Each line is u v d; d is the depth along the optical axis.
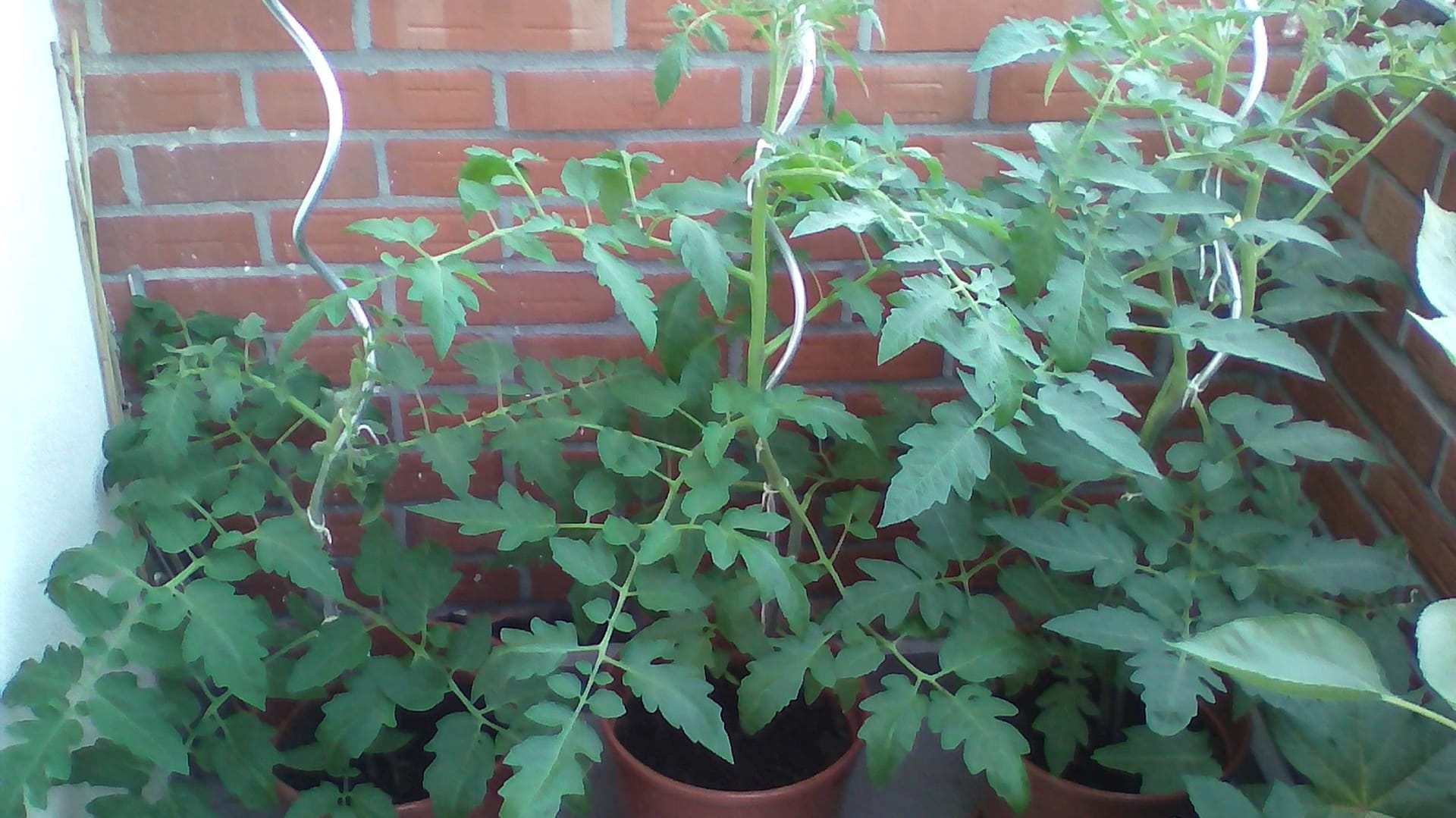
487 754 1.17
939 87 1.41
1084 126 1.33
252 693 1.06
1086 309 1.06
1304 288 1.29
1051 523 1.22
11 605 1.11
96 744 1.12
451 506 1.17
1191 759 1.18
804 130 1.42
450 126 1.37
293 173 1.37
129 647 1.06
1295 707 1.05
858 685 1.33
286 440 1.46
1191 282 1.35
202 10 1.27
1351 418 1.43
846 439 1.39
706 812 1.25
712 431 1.13
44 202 1.22
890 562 1.37
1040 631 1.35
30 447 1.15
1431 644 0.80
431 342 1.48
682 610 1.21
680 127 1.40
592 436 1.53
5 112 1.14
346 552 1.60
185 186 1.36
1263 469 1.28
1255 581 1.18
